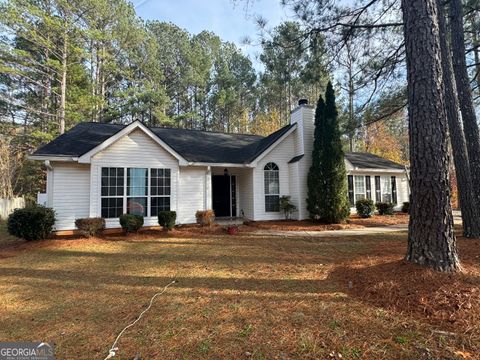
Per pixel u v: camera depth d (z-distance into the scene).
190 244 7.95
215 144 14.05
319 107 12.04
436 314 3.01
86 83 21.25
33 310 3.60
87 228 8.58
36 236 8.27
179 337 2.82
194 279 4.75
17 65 17.45
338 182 11.43
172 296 3.99
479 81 10.35
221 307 3.54
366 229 10.40
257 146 14.35
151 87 25.34
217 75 31.91
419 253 4.12
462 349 2.44
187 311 3.45
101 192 9.67
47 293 4.21
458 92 7.82
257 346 2.61
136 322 3.18
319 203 11.63
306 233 9.63
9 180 19.31
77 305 3.74
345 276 4.61
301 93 22.19
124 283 4.62
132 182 10.17
